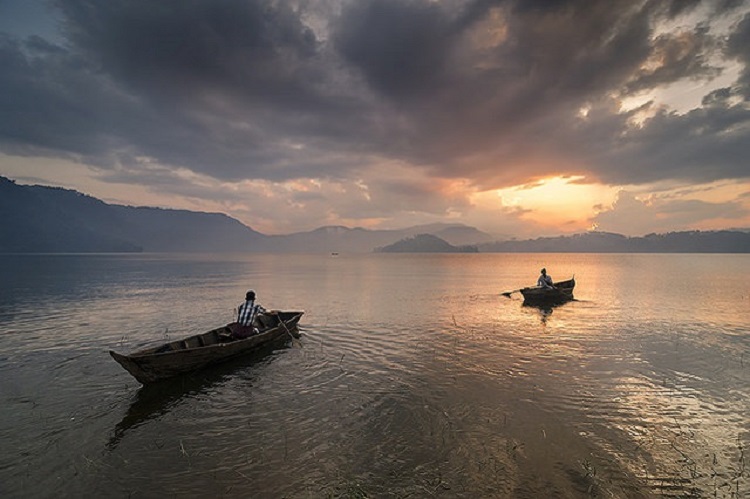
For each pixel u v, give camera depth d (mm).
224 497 7484
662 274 72375
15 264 102562
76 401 11992
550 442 9375
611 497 7375
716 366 15031
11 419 10797
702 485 7758
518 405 11492
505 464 8461
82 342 19234
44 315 26703
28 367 15156
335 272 82375
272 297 37281
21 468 8484
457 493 7504
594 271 84812
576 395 12211
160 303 32750
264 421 10625
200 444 9445
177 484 7898
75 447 9344
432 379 13703
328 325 23125
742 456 8781
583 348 17688
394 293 40906
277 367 15164
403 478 7996
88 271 76750
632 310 28359
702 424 10297
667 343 18531
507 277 67500
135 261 141500
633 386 12969
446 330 21672
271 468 8414
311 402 11859
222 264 123250
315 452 9023
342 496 7422
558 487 7672
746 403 11641
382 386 13094
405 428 10125
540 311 28156
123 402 11914
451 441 9453
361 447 9227
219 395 12461
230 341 16953
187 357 13930
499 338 19703
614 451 8969
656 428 10070
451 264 132000
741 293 39250
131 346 18656
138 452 9109
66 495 7605
